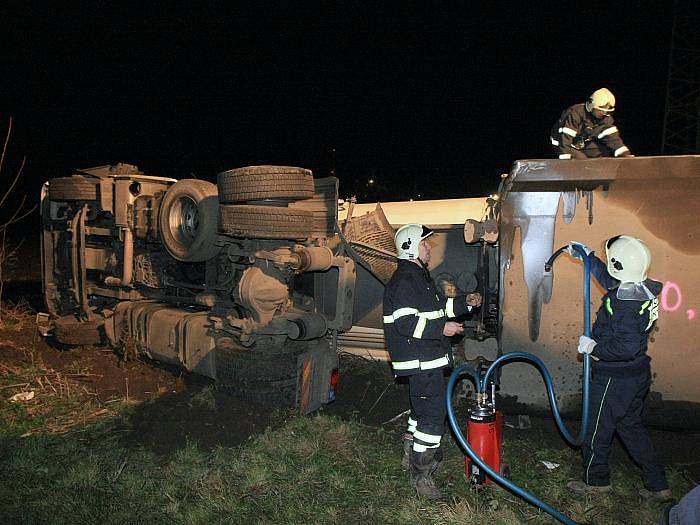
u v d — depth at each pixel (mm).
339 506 4094
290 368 5523
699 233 4512
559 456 4766
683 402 4605
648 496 4113
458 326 4031
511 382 4953
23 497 4137
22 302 9266
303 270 5668
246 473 4398
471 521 3844
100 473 4402
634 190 4629
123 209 6926
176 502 4074
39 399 5793
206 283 6387
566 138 5883
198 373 6055
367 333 6906
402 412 5727
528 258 4848
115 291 7227
